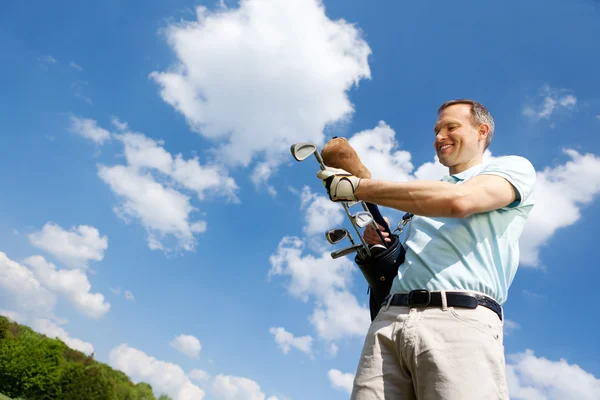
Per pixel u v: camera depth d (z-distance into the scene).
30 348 86.56
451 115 2.44
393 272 2.28
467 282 2.00
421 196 1.92
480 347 1.86
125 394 117.06
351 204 2.21
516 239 2.22
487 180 2.05
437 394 1.83
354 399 2.08
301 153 2.10
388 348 2.09
